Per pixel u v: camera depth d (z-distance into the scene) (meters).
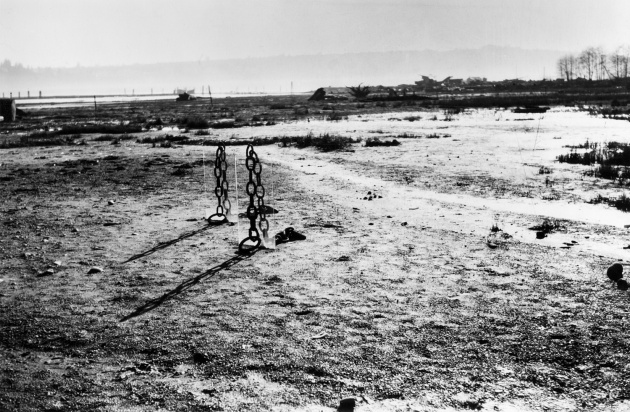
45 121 54.59
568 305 6.88
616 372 5.27
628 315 6.54
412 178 17.83
